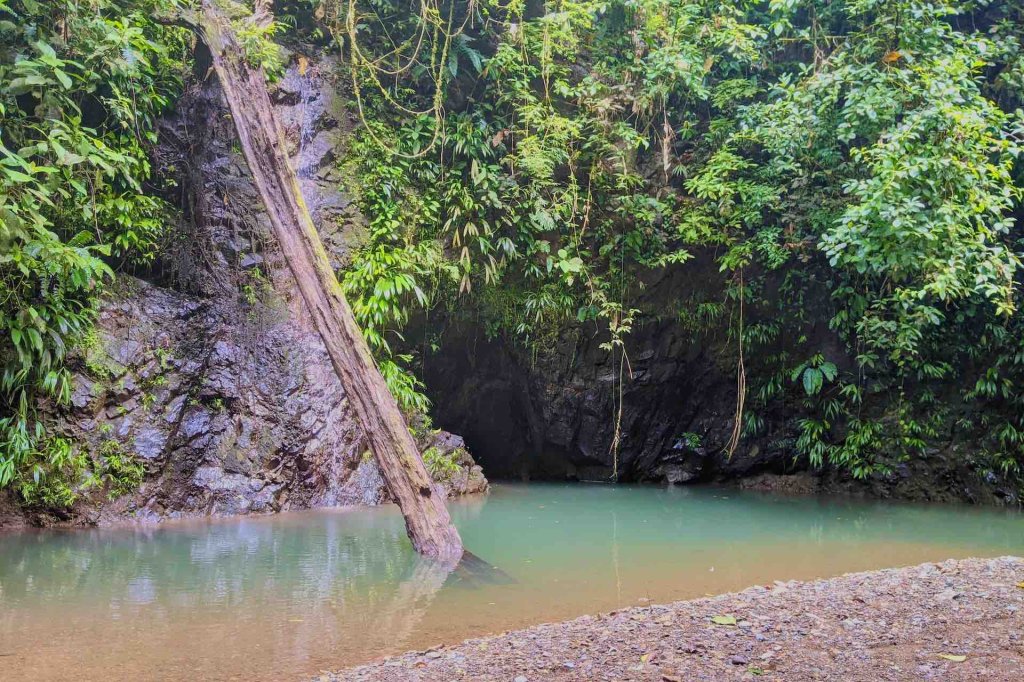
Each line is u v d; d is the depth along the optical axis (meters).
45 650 3.48
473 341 10.76
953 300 9.89
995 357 10.26
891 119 8.50
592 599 4.51
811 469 11.26
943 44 9.06
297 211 6.75
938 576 4.57
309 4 9.46
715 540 6.64
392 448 6.01
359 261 8.98
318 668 3.26
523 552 5.98
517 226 9.86
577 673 2.96
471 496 9.47
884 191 7.72
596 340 10.87
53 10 7.12
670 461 11.73
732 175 10.62
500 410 11.60
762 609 3.86
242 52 7.26
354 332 6.38
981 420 10.28
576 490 10.41
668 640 3.35
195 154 8.49
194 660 3.36
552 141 9.82
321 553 5.78
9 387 6.74
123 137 7.61
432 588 4.72
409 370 10.37
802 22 11.02
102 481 7.12
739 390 10.74
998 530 7.56
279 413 8.23
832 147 9.76
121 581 4.83
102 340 7.30
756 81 10.65
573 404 11.07
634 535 6.86
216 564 5.37
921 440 10.45
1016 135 9.84
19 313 6.55
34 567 5.22
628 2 10.09
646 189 10.69
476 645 3.38
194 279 8.24
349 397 6.23
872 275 10.25
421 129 9.53
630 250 10.49
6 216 6.04
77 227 7.39
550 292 10.28
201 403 7.95
